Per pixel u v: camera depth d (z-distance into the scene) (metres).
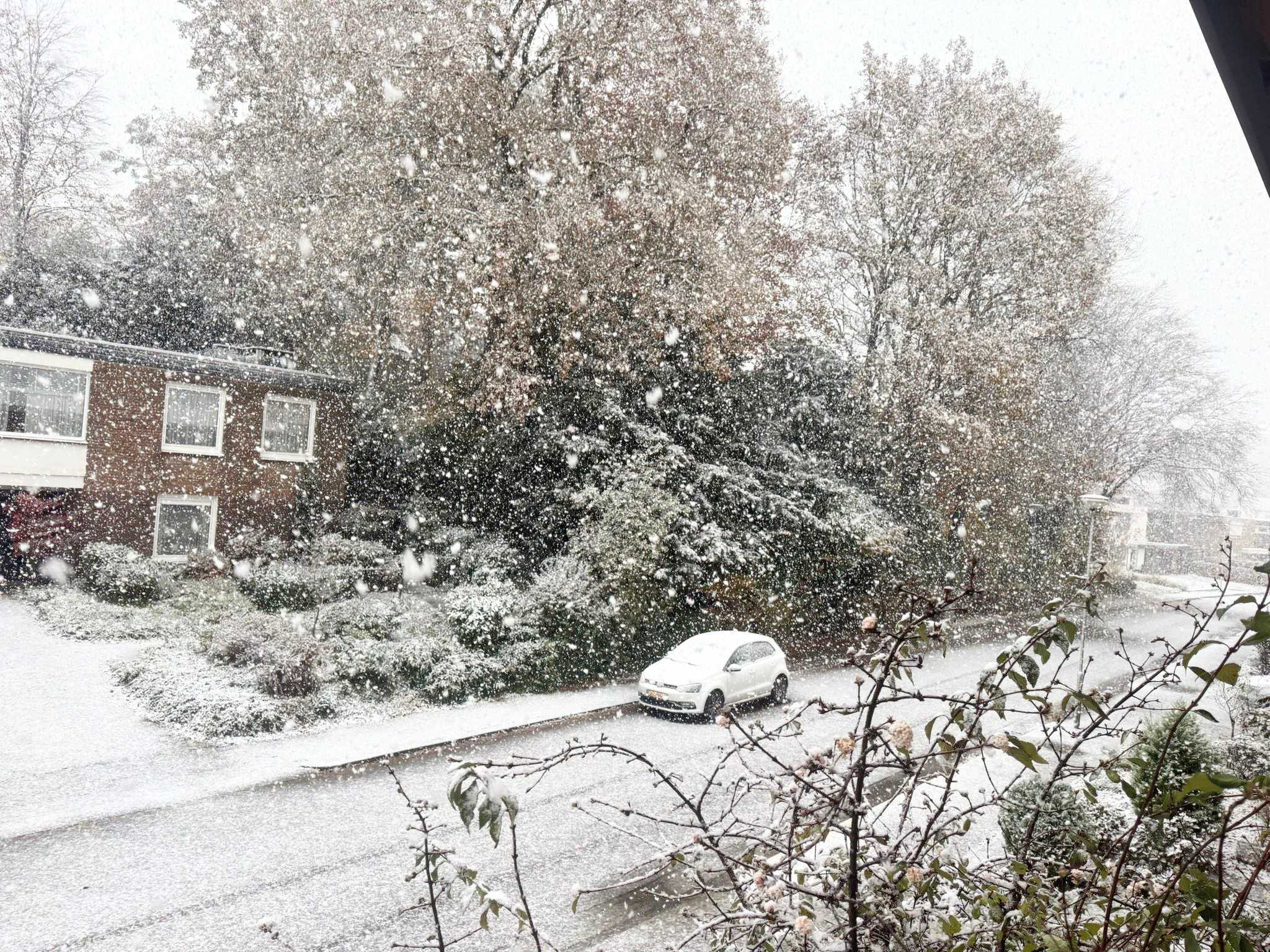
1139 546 47.72
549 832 8.25
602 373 20.72
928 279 22.67
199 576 18.53
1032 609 22.73
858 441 24.61
